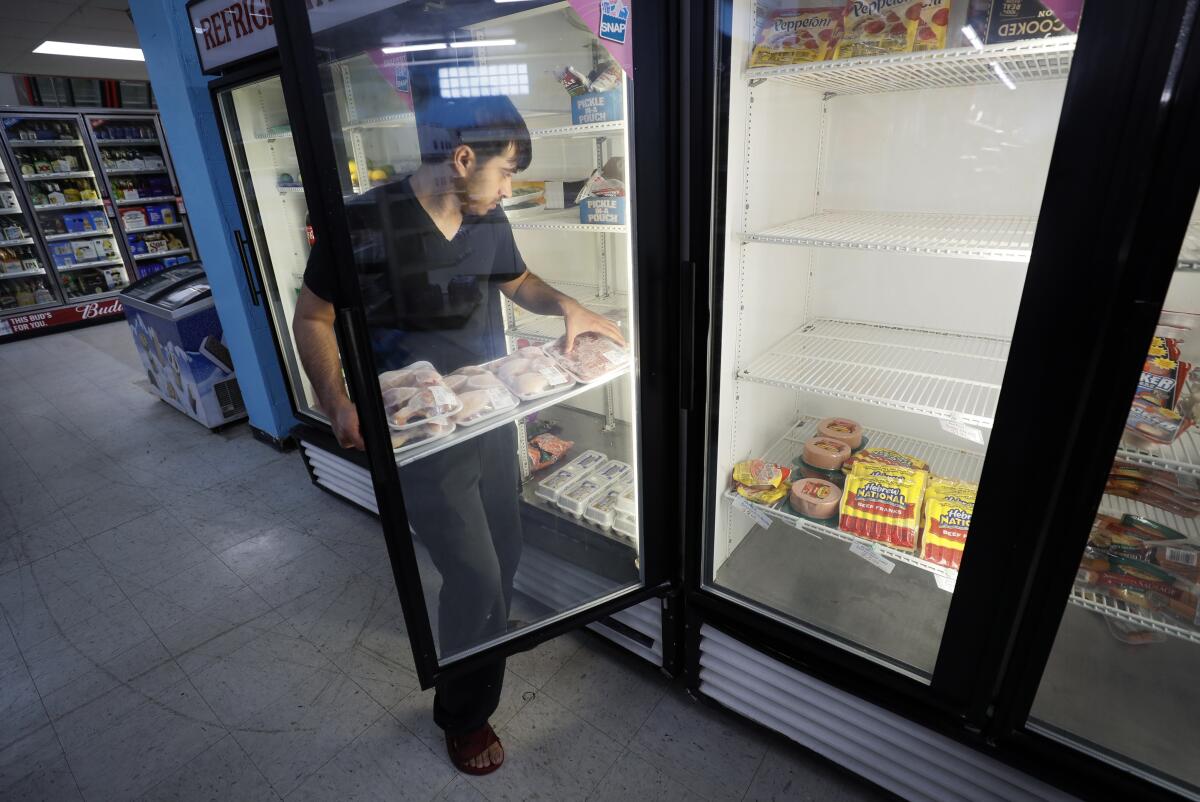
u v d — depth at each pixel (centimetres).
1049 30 115
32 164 669
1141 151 88
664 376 154
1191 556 130
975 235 147
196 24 265
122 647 229
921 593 190
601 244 222
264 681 212
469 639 183
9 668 221
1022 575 120
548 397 163
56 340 668
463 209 158
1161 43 82
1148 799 119
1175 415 121
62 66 690
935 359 178
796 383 167
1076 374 102
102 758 186
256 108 302
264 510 318
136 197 743
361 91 217
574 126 161
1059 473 109
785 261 191
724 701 188
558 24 183
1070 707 144
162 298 397
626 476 220
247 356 360
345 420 152
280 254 323
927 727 143
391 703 202
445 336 168
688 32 123
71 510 322
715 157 133
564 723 192
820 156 192
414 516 165
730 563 206
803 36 140
